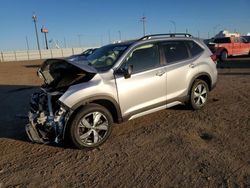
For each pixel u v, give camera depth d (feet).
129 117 17.37
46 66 17.48
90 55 19.85
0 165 14.43
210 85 22.39
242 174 12.22
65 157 14.90
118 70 16.66
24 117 18.62
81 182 12.39
